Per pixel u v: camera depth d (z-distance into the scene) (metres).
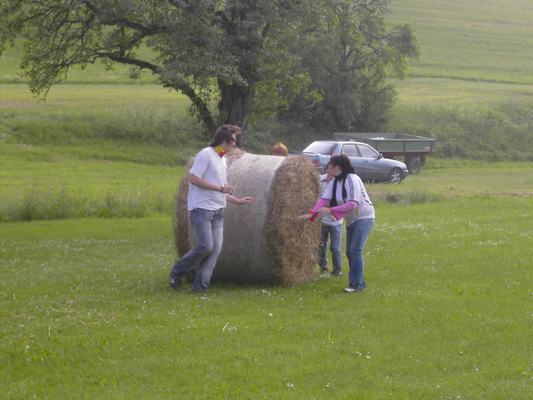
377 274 14.57
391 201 29.75
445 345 9.89
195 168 12.32
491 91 72.88
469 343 9.98
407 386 8.45
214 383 8.51
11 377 8.71
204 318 10.99
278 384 8.48
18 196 27.83
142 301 12.06
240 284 13.64
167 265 15.62
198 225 12.43
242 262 13.26
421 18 104.50
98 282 13.72
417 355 9.49
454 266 15.40
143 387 8.40
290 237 13.17
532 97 70.44
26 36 31.42
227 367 8.98
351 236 12.97
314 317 11.21
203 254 12.56
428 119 59.97
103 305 11.82
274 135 52.56
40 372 8.84
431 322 10.94
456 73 82.06
